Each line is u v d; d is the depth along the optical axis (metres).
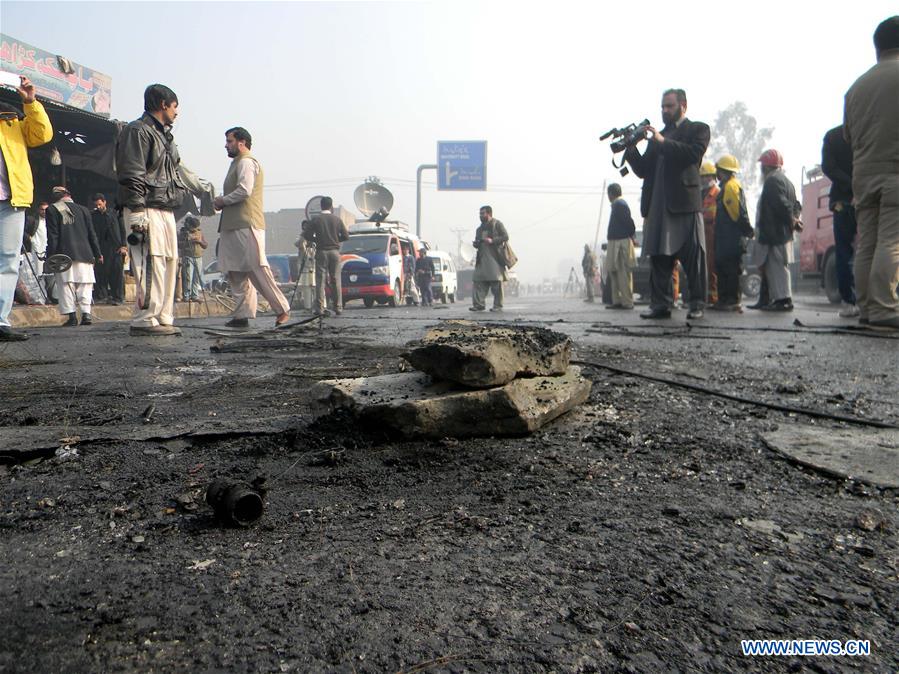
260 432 2.36
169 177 6.53
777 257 10.52
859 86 6.27
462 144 40.16
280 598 1.22
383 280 18.97
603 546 1.48
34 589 1.25
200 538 1.51
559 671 1.01
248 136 7.45
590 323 8.13
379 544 1.48
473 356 2.39
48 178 15.22
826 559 1.43
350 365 4.31
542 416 2.49
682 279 13.02
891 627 1.16
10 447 2.13
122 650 1.04
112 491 1.82
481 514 1.68
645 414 2.79
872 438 2.43
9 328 6.05
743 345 5.43
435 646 1.07
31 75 13.21
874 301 6.46
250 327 7.83
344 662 1.02
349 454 2.18
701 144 8.09
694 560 1.41
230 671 0.99
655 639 1.10
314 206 19.02
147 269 6.55
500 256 13.30
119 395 3.25
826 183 13.92
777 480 1.97
